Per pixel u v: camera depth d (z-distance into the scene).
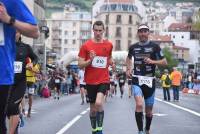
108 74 16.80
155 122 25.53
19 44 16.78
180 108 37.50
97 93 16.52
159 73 119.06
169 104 43.28
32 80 25.53
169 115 30.31
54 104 42.62
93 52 16.48
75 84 77.06
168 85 51.22
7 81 8.11
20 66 16.03
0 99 8.16
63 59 110.31
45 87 57.94
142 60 17.47
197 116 29.95
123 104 43.47
